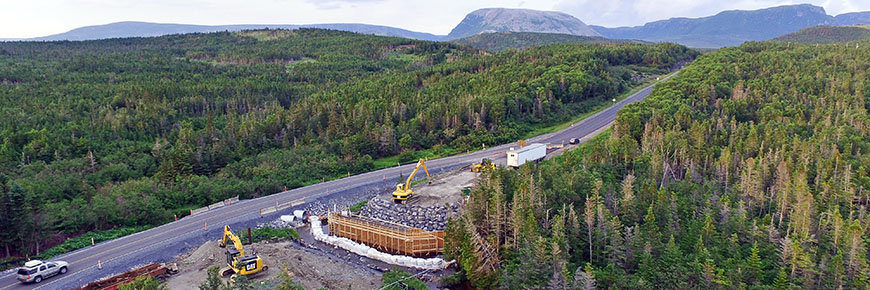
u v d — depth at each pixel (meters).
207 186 124.69
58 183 118.12
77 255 93.25
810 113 157.88
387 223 105.62
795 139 123.44
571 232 86.62
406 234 98.38
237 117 198.38
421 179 137.50
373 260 96.50
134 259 91.94
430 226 103.75
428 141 173.62
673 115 156.50
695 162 121.19
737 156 119.00
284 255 93.44
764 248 82.00
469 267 82.38
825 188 99.31
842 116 148.75
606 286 76.19
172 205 118.75
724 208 93.12
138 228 107.62
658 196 93.81
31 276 81.50
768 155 116.50
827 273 73.56
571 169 114.25
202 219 111.12
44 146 143.75
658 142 128.62
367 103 196.88
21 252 93.06
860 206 97.19
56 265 85.00
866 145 127.31
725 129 143.75
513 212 86.19
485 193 95.44
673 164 121.88
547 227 88.56
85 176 129.38
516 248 84.75
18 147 143.75
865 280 71.38
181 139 161.25
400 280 85.50
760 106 167.38
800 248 75.38
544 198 94.69
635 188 103.50
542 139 175.75
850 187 101.75
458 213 105.94
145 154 147.75
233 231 105.44
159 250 95.81
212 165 145.25
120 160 141.88
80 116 181.50
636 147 128.88
